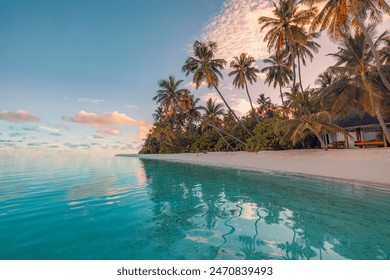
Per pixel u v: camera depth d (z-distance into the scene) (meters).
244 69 30.98
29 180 12.12
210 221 4.96
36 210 6.04
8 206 6.47
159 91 36.34
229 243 3.82
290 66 27.31
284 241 3.84
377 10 14.20
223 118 44.22
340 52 17.05
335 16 14.71
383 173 8.52
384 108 16.72
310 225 4.51
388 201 5.87
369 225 4.39
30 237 4.23
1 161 34.03
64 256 3.49
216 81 28.09
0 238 4.18
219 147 31.86
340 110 18.27
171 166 20.38
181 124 48.94
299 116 18.69
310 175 9.91
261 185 8.88
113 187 9.59
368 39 14.12
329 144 21.81
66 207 6.33
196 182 10.42
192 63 27.66
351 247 3.55
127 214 5.61
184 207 6.18
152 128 45.81
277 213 5.36
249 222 4.82
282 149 21.84
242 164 16.50
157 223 4.91
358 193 6.77
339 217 4.89
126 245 3.83
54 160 37.25
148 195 7.82
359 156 13.02
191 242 3.89
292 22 22.52
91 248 3.74
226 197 7.18
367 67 15.54
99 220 5.16
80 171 17.28
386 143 17.50
